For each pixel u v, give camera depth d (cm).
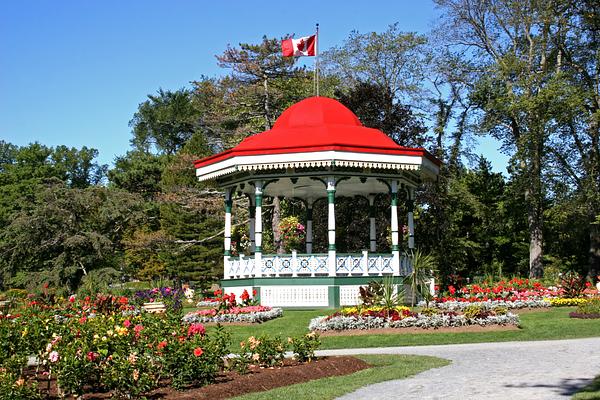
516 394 978
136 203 4500
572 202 4044
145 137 8681
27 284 4078
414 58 4678
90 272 4066
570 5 3919
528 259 4875
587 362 1302
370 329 1962
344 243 3922
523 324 2050
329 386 1139
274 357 1357
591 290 2866
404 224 3991
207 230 4672
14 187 6938
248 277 2680
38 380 1204
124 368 1030
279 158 2561
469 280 4503
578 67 4016
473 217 4850
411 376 1223
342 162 2534
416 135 3975
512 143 4203
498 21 4141
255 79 4872
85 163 8894
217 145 5503
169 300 2614
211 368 1153
